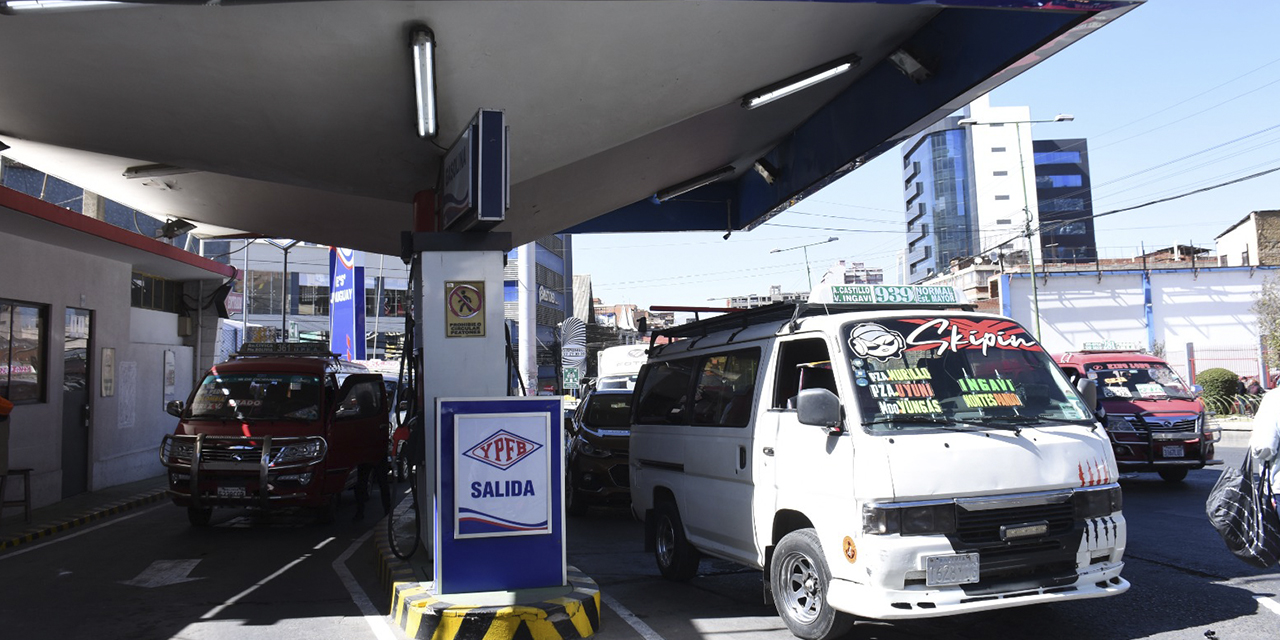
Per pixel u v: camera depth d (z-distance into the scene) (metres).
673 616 6.56
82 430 14.38
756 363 6.68
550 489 6.48
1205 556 7.93
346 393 11.77
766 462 6.16
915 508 5.05
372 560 9.13
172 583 8.05
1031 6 5.71
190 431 10.94
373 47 6.55
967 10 7.56
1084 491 5.41
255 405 11.30
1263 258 45.34
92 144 8.80
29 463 12.58
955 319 6.05
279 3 5.87
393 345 32.69
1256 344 34.66
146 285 17.86
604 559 9.12
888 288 6.50
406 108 7.43
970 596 5.03
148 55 6.66
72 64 6.87
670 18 6.70
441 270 7.26
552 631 5.89
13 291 12.25
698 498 7.24
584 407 13.29
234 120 7.80
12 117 8.20
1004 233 91.88
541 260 54.72
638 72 7.39
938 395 5.59
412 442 7.64
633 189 11.91
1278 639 5.50
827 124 10.35
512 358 7.46
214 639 6.19
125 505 13.15
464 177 7.04
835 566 5.32
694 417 7.49
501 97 7.33
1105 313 36.31
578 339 26.23
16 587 7.91
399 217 12.97
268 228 14.04
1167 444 12.64
